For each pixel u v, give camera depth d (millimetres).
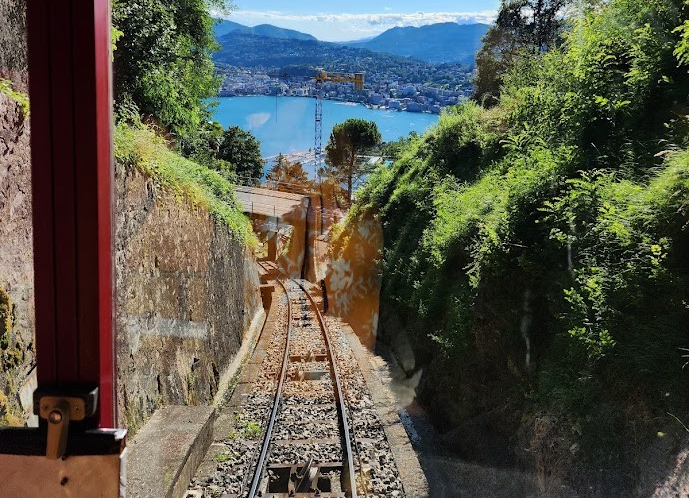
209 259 9016
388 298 9391
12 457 1588
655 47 7398
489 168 11281
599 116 7559
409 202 11695
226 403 8109
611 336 4617
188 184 8719
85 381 1614
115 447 1572
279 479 5988
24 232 3713
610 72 7930
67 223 1593
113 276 1721
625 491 3994
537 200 6848
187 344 7617
